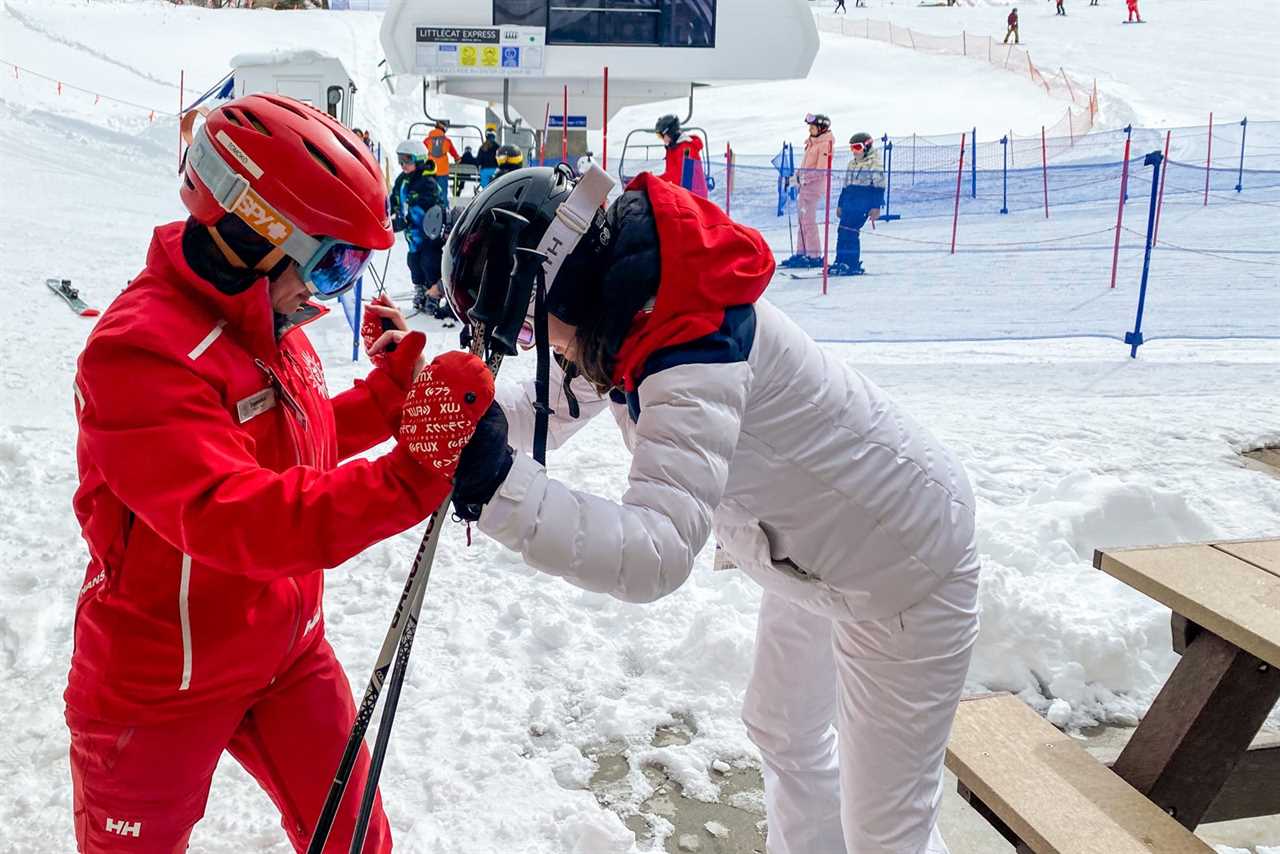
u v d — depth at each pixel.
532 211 1.48
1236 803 2.28
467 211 1.55
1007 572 3.48
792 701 2.09
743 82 12.65
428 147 12.13
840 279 8.90
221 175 1.42
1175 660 3.14
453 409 1.36
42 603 3.19
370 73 27.42
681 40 12.27
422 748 2.62
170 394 1.41
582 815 2.37
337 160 1.46
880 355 7.40
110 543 1.55
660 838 2.37
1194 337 7.42
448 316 8.83
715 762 2.64
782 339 1.65
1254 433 5.33
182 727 1.61
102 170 16.48
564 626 3.17
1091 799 2.07
